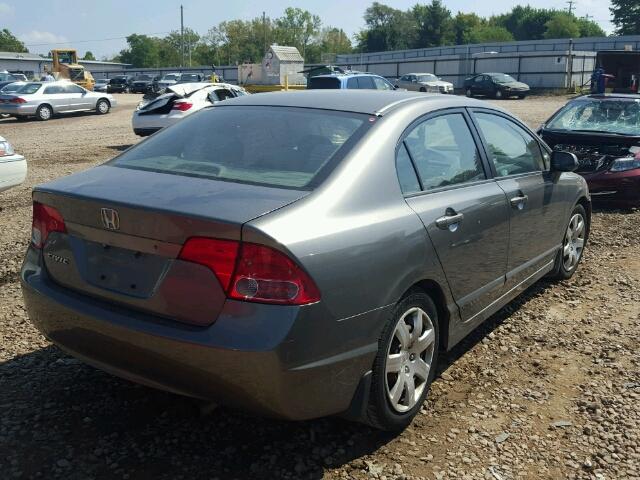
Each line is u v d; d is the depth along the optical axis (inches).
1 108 1021.8
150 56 5413.4
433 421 138.8
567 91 1822.1
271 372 104.6
